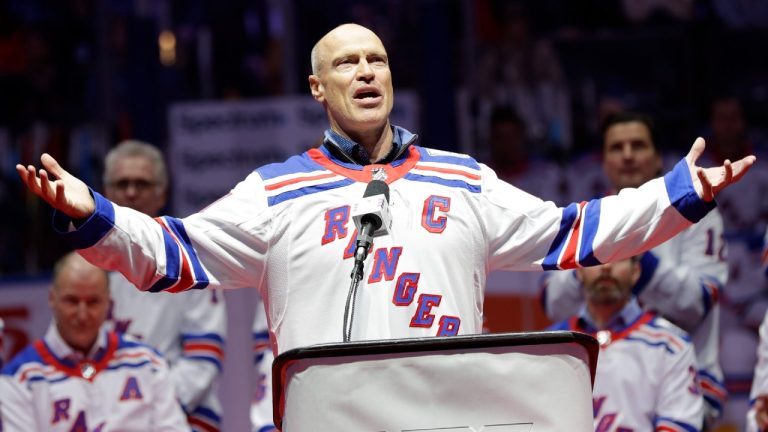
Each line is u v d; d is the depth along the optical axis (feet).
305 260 18.29
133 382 30.40
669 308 30.48
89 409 30.04
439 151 19.81
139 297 32.55
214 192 45.21
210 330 32.42
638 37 49.49
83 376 30.27
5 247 46.73
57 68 51.98
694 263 31.17
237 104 45.39
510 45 49.98
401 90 51.19
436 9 45.34
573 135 48.55
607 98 49.08
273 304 18.62
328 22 52.42
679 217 18.28
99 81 51.08
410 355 15.01
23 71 51.88
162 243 18.26
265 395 29.76
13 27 52.26
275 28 54.90
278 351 18.52
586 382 15.43
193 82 54.44
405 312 17.87
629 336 29.40
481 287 18.86
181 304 32.50
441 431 14.89
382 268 17.97
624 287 29.48
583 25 50.85
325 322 17.95
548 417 15.05
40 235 46.96
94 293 30.14
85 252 17.67
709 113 48.52
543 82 49.52
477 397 14.98
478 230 18.78
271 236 18.57
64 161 49.52
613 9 50.70
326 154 19.39
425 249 18.19
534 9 51.06
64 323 30.19
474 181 19.13
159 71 49.19
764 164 41.75
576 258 18.65
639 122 31.96
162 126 48.91
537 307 35.94
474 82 49.60
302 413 15.10
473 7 49.96
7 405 29.99
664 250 30.94
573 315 32.14
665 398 28.91
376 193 18.24
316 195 18.69
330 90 19.49
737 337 36.37
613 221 18.51
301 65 52.49
